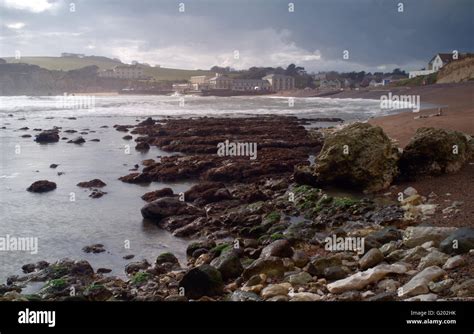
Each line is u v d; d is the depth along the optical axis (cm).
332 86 19312
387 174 2088
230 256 1254
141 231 1741
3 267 1409
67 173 2730
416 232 1295
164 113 7194
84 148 3672
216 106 9419
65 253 1522
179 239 1662
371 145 2106
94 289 1136
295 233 1550
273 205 1933
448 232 1267
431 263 1083
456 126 3425
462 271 1017
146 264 1398
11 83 18500
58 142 3972
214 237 1650
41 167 2902
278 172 2619
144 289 1190
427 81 12731
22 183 2469
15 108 8238
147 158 3241
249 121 5200
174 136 4072
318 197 2000
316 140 3669
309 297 992
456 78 11644
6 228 1762
